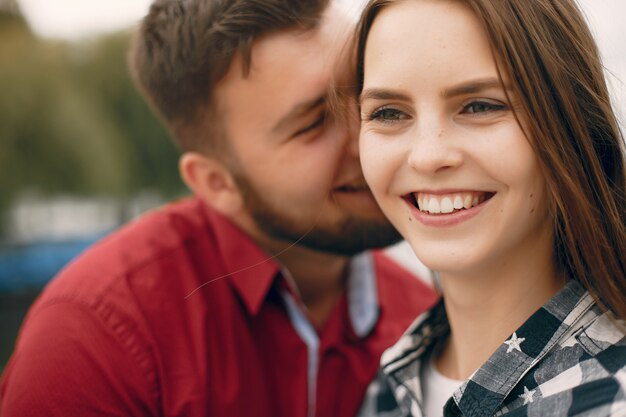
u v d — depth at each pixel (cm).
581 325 87
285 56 119
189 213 144
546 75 85
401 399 108
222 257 135
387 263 160
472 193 86
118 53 768
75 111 737
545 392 85
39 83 727
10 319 557
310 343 138
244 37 121
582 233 86
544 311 89
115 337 120
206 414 122
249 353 130
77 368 117
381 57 89
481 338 96
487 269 92
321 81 119
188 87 133
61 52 754
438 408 103
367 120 94
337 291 145
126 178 768
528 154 83
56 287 129
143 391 120
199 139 137
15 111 716
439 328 110
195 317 127
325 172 122
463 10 83
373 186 94
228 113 128
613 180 92
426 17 85
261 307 135
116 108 772
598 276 87
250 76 122
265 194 129
